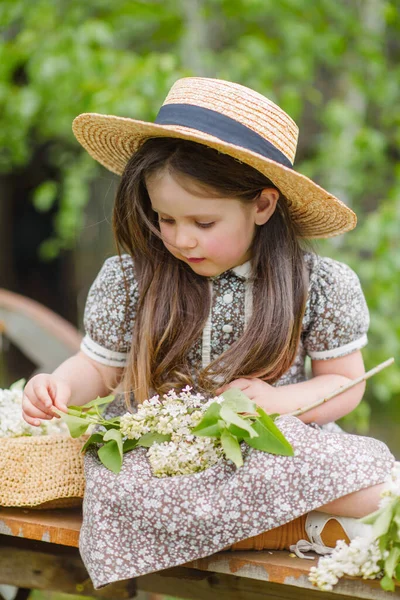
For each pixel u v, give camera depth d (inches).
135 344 68.3
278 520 53.9
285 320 65.5
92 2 177.5
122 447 58.4
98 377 71.6
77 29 171.6
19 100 172.4
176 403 59.4
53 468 62.4
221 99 62.6
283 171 59.5
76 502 64.9
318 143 176.6
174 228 62.6
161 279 67.9
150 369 67.2
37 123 191.5
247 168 61.6
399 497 50.4
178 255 64.2
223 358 66.2
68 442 63.6
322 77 200.7
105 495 55.6
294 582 54.2
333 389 67.6
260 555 56.6
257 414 55.7
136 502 54.9
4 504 61.6
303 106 200.8
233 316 68.0
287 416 59.0
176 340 67.2
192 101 62.9
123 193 65.7
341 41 174.4
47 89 169.5
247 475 54.5
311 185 61.2
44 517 62.4
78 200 181.5
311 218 68.2
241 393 57.3
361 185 173.9
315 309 69.3
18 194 273.7
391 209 156.5
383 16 177.9
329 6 177.2
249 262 68.0
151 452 57.4
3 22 171.3
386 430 205.0
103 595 68.1
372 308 157.1
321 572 52.0
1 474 61.6
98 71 159.3
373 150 166.2
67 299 273.0
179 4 175.8
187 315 67.6
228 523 54.0
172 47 187.2
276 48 179.2
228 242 62.6
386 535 50.1
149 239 67.9
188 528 54.2
